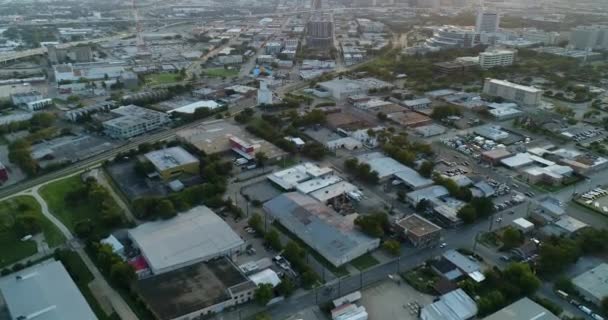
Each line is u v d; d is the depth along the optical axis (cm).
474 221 15625
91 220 15638
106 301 11856
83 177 19050
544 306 11444
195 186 17025
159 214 15225
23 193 17675
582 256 13762
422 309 11406
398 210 16462
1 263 13412
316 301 12000
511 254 13788
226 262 13112
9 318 11106
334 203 16825
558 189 18138
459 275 12800
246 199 17125
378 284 12638
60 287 11756
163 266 12681
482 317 11331
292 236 14900
